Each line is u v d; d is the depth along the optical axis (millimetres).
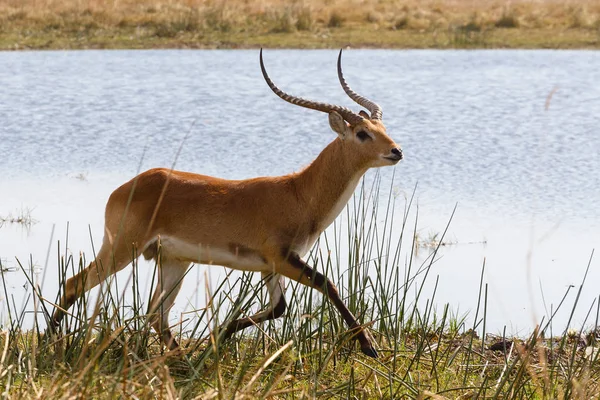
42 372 19766
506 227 34438
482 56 77250
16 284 28406
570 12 93562
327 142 47812
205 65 71375
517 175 41656
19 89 61281
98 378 17375
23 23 84812
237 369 20469
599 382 20031
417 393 18984
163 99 58938
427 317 25188
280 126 51656
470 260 31297
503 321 26297
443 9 100125
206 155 44875
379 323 24656
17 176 41188
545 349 23109
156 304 20422
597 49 79750
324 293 21125
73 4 91938
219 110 55906
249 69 69562
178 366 20766
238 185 22578
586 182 40500
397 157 22453
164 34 83125
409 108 56969
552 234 33812
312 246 23188
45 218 35125
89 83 63875
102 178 41062
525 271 30359
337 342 21141
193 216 22297
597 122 53500
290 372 20719
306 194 22547
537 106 58031
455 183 40312
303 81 64812
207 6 95000
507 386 20688
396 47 80938
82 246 31969
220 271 30188
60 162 43812
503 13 90375
